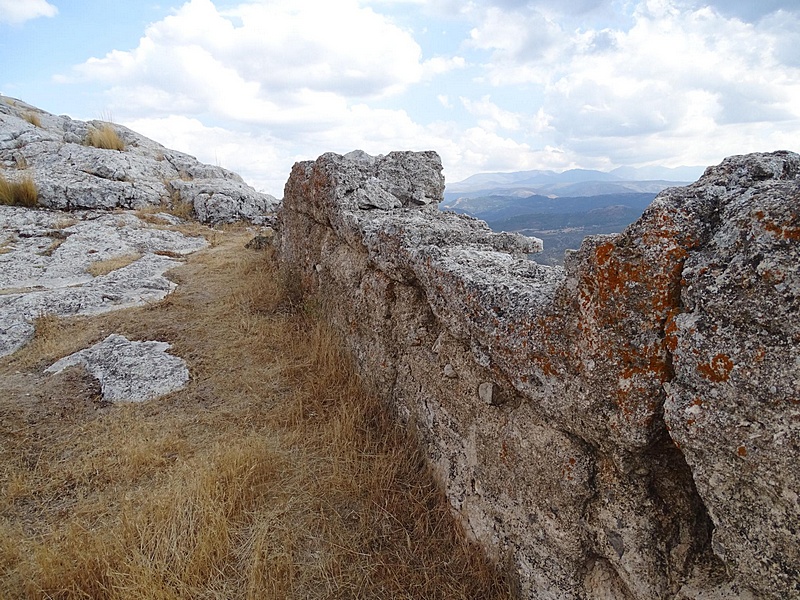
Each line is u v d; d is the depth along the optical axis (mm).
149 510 3314
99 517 3400
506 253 3979
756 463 1645
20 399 4816
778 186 1828
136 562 2871
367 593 2867
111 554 2955
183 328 6195
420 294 3994
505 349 2689
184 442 4141
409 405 4035
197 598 2766
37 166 13883
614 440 2191
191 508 3262
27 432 4332
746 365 1666
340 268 5410
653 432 2078
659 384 1992
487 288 2947
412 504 3430
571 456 2439
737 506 1741
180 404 4727
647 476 2270
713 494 1802
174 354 5586
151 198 13422
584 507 2455
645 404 2035
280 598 2779
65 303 6910
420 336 3893
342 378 4918
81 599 2748
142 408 4672
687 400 1835
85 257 9406
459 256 3596
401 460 3754
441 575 2957
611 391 2133
